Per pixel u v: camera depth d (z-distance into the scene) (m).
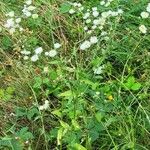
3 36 3.28
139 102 2.65
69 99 2.55
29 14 3.30
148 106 2.60
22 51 3.04
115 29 3.08
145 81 2.80
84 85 2.65
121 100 2.60
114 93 2.68
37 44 3.22
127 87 2.68
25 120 2.71
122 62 2.96
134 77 2.85
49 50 3.17
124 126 2.49
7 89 2.88
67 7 3.39
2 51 3.12
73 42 3.21
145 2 3.26
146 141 2.47
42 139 2.59
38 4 3.46
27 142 2.45
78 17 3.35
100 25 3.10
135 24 3.20
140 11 3.24
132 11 3.22
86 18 3.24
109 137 2.48
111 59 3.04
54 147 2.56
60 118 2.63
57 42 3.23
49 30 3.29
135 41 3.02
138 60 2.92
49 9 3.41
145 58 2.94
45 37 3.27
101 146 2.46
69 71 2.83
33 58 2.95
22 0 3.55
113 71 2.92
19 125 2.68
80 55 3.02
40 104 2.81
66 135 2.40
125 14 3.19
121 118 2.50
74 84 2.65
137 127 2.50
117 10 3.22
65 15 3.38
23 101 2.81
